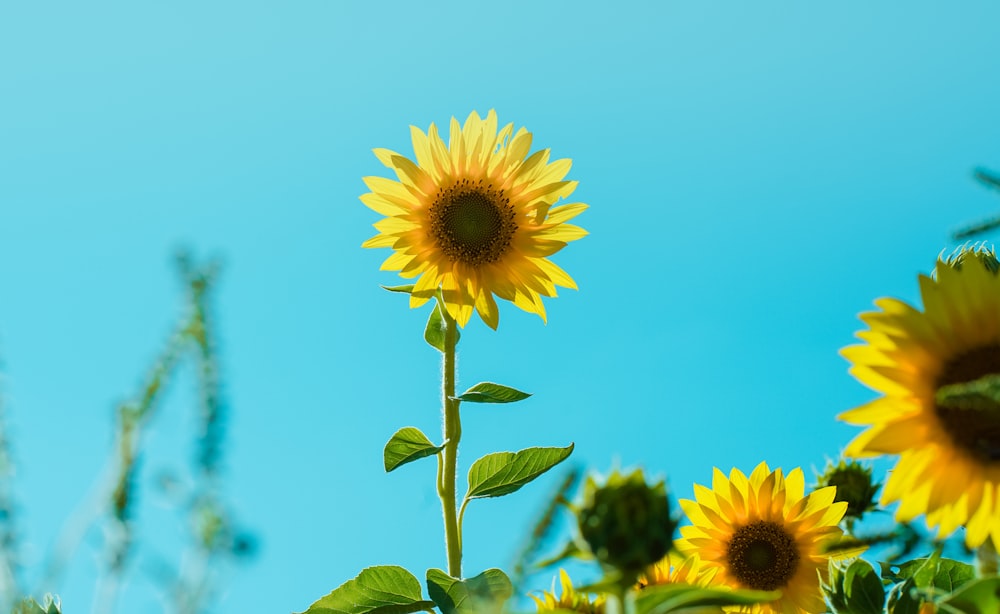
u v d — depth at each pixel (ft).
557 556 4.14
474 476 5.63
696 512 5.92
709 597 3.92
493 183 6.64
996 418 4.71
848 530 5.66
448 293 6.41
